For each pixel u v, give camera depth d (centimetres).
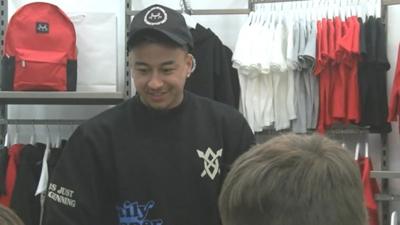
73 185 126
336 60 228
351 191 57
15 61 225
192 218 126
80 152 128
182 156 127
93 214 126
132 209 125
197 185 127
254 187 57
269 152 61
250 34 239
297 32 235
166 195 126
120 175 126
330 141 65
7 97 222
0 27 254
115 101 241
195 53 234
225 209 59
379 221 246
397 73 227
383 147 251
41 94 223
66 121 257
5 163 228
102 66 237
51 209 127
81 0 274
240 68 237
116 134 129
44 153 236
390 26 254
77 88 236
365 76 231
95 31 238
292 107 234
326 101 232
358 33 227
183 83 128
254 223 57
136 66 125
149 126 129
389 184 254
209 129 132
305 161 59
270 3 253
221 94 236
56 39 229
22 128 266
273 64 234
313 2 247
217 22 268
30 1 270
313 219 55
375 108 231
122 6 272
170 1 271
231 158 132
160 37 120
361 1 245
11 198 222
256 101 238
